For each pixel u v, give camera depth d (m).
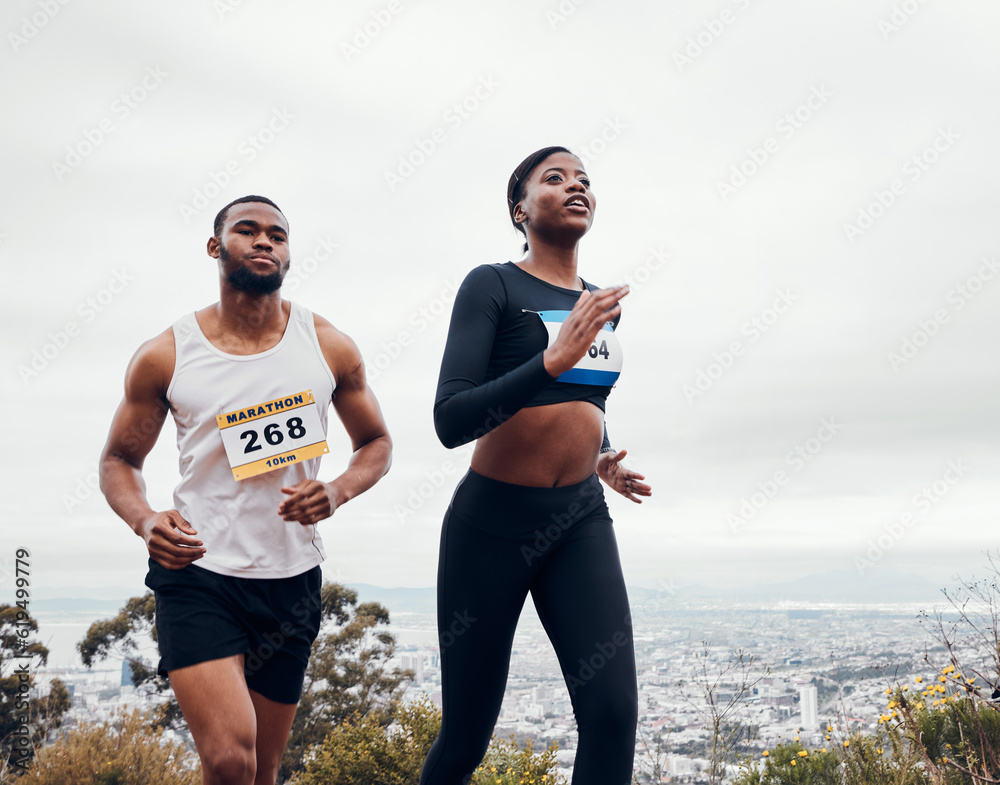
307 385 2.64
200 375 2.57
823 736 4.16
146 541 2.30
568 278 2.75
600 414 2.61
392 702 9.97
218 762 2.18
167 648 2.32
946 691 3.78
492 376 2.61
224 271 2.61
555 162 2.68
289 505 2.36
